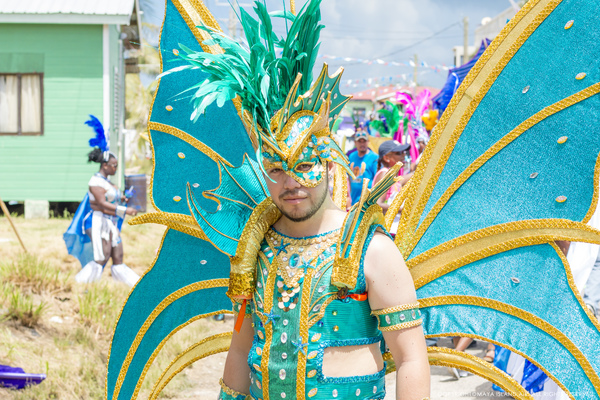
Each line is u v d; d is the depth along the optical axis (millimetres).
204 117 2254
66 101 12789
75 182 12820
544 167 1840
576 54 1806
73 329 4715
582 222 1749
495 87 1929
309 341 1652
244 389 1926
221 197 1943
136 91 23953
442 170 1990
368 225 1660
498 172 1911
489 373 1925
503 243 1881
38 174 12789
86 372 4020
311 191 1671
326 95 1704
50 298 5336
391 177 1669
